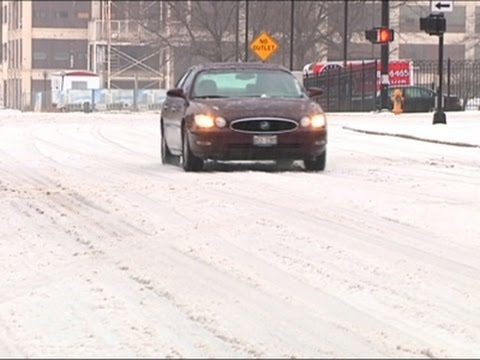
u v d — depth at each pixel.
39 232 28.00
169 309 19.91
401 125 75.12
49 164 45.94
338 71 128.25
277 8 181.62
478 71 158.75
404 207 31.62
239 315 19.47
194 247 25.59
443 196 34.28
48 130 73.81
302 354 16.98
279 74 44.78
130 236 27.17
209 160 44.03
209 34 181.38
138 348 17.20
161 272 23.02
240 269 23.17
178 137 43.81
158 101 170.25
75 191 35.81
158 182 38.19
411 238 26.75
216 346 17.36
